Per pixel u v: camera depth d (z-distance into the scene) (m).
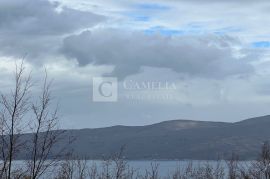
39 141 18.00
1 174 17.39
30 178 17.66
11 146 17.69
